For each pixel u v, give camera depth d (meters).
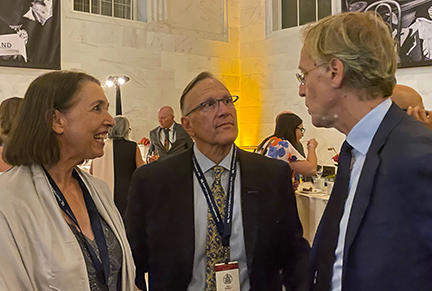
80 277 0.93
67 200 1.07
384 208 0.79
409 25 5.48
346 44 0.86
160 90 7.16
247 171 1.37
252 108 7.92
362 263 0.80
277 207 1.34
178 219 1.31
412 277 0.74
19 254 0.88
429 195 0.73
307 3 7.03
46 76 1.04
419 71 5.51
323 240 0.98
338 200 0.96
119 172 3.26
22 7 5.74
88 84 1.06
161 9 7.12
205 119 1.30
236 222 1.32
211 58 7.77
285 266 1.40
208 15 7.72
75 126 1.02
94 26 6.44
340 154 1.00
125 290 1.12
